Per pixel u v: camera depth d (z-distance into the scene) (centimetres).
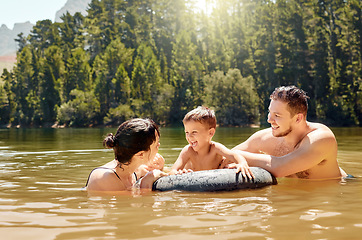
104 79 6128
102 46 7738
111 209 238
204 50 7425
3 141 1357
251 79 5634
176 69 6381
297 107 369
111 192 306
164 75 6638
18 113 7000
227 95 5347
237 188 308
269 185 332
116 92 6006
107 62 6444
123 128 320
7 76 7769
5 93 7475
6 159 623
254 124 5306
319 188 321
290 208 238
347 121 4772
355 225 198
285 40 5794
